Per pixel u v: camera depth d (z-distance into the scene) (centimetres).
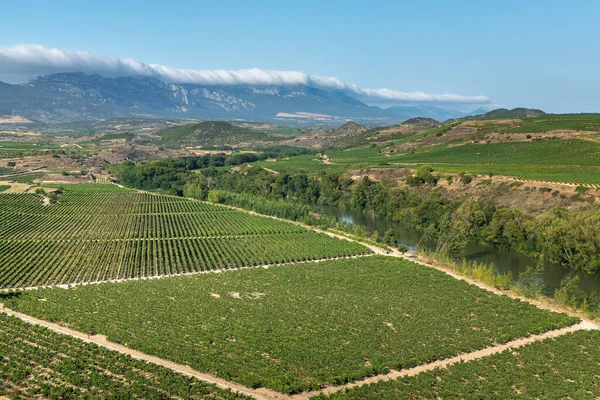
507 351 7844
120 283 11169
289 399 6481
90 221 18325
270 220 18888
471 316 9425
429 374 7075
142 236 16225
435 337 8400
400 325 8925
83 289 10681
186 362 7444
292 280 11544
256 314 9306
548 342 8256
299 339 8200
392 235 15650
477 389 6700
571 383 6856
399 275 11900
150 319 8969
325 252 14150
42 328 8325
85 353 7444
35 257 13262
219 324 8775
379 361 7494
